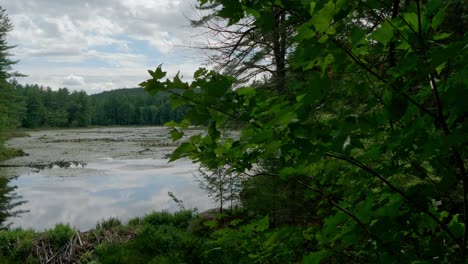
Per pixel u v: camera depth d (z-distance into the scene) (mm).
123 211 13828
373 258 1407
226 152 1440
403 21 1037
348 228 1193
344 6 932
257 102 1258
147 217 10547
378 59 1658
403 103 1075
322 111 1303
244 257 1691
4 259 7824
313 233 1520
